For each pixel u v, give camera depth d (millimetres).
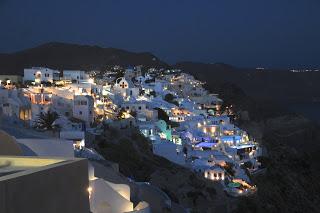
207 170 73312
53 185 12672
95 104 91812
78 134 62031
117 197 30750
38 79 110812
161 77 162375
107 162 53562
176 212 49594
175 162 76688
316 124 155125
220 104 142125
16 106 75375
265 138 125500
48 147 30094
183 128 100000
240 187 74375
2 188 10844
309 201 92375
